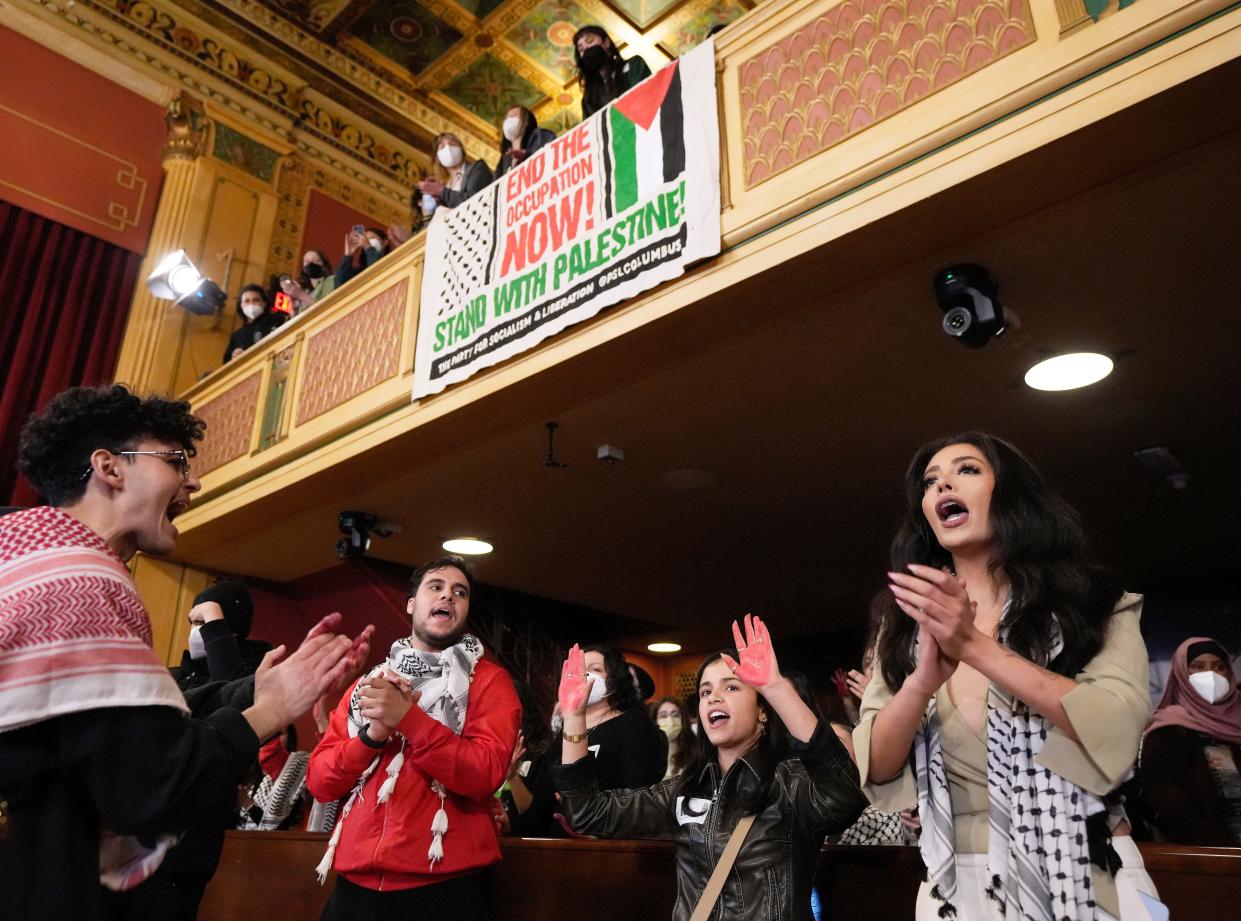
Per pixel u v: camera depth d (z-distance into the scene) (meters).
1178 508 5.42
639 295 3.53
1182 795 2.80
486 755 2.16
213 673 2.32
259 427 5.71
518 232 4.13
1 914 1.06
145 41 7.87
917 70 2.90
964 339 3.07
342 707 2.40
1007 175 2.67
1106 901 1.15
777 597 7.58
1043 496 1.43
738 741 1.92
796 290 3.26
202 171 7.98
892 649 1.48
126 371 7.20
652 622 8.43
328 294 5.74
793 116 3.23
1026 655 1.29
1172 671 3.09
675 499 5.37
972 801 1.29
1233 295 3.25
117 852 1.21
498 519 5.75
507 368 4.01
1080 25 2.54
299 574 7.08
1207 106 2.39
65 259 7.10
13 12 7.12
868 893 2.00
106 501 1.39
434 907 2.08
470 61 9.00
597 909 2.36
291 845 2.91
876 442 4.55
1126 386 3.92
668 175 3.52
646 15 8.27
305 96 8.98
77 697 1.09
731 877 1.75
